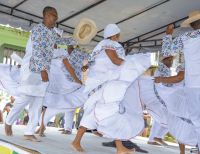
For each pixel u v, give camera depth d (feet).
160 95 11.23
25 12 25.48
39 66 11.68
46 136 14.49
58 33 13.15
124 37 30.09
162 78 10.67
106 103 9.83
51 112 14.32
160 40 28.86
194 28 10.03
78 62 16.31
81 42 14.99
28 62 12.08
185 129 10.64
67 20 26.63
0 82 13.44
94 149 11.40
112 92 9.80
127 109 9.86
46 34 11.78
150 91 11.88
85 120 10.21
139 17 26.35
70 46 16.06
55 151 9.68
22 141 11.36
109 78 10.08
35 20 26.37
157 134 15.62
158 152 12.70
